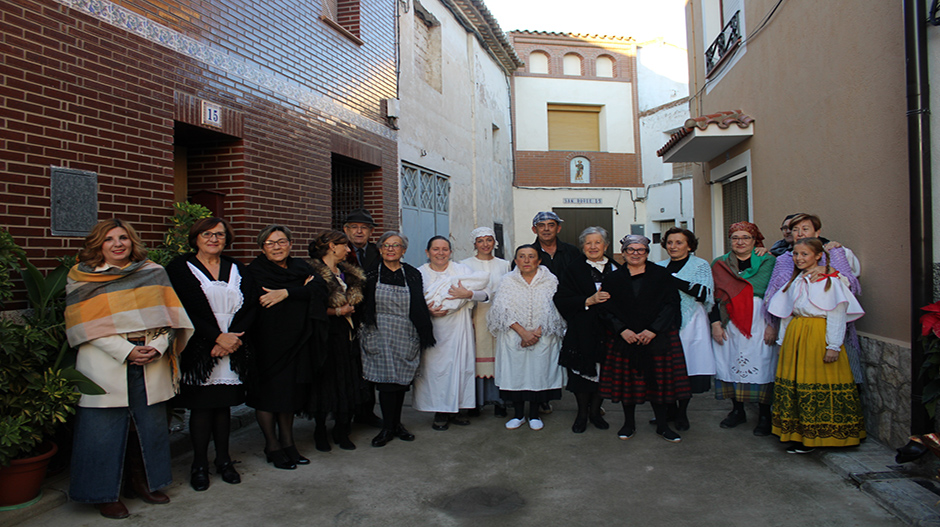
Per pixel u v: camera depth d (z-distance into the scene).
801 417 4.11
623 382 4.65
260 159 5.93
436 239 5.09
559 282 4.99
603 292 4.58
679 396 4.57
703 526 3.19
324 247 4.45
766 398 4.68
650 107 17.52
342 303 4.30
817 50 5.22
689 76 9.48
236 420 5.09
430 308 4.83
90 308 3.18
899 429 4.02
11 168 3.68
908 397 3.92
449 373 4.93
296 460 4.18
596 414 5.11
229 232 3.88
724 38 7.73
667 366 4.58
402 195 9.18
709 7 8.47
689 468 4.05
